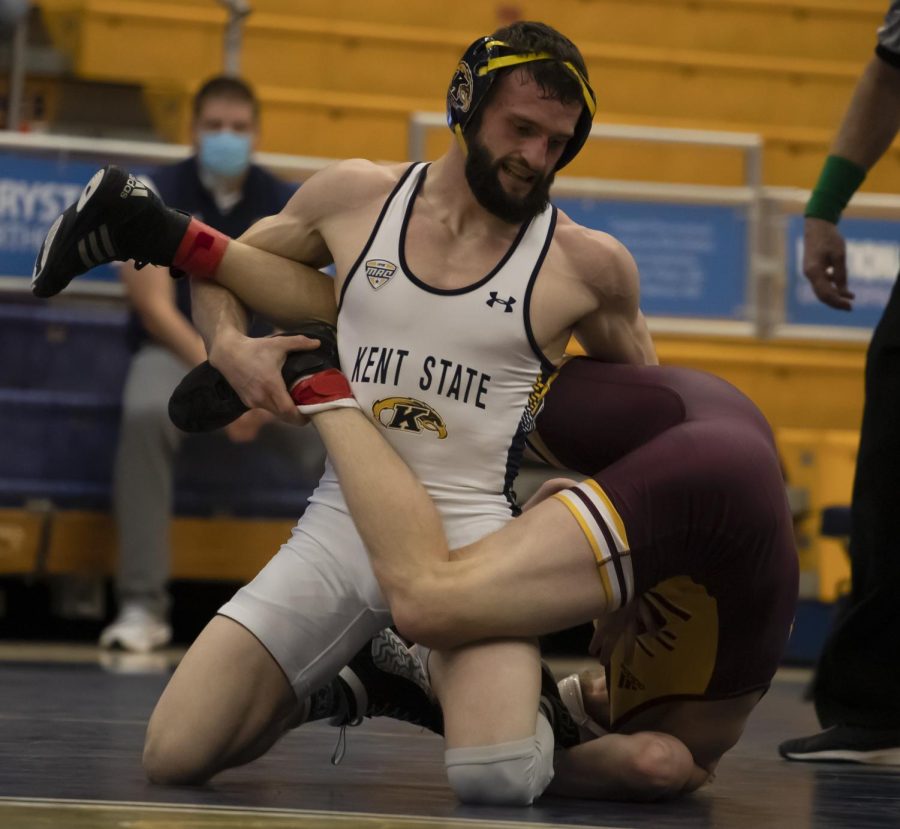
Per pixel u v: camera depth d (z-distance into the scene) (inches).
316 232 200.4
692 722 195.5
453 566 175.5
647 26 692.7
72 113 563.2
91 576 450.3
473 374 186.1
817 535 465.1
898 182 653.9
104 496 447.8
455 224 189.0
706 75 682.8
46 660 384.8
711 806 186.9
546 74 176.1
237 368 190.5
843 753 241.0
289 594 185.5
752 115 685.9
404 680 206.2
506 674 175.0
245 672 182.7
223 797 174.9
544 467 446.6
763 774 225.5
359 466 181.0
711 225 476.1
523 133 178.4
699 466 179.5
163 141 569.0
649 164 644.1
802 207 481.4
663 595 191.6
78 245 199.8
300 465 450.0
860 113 260.2
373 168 198.1
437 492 186.2
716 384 197.0
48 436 446.6
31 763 200.2
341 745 215.5
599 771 186.2
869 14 709.3
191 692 182.2
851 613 244.7
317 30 649.0
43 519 443.8
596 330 197.3
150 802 166.4
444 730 192.4
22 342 455.8
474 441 187.0
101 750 217.8
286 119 625.0
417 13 677.9
